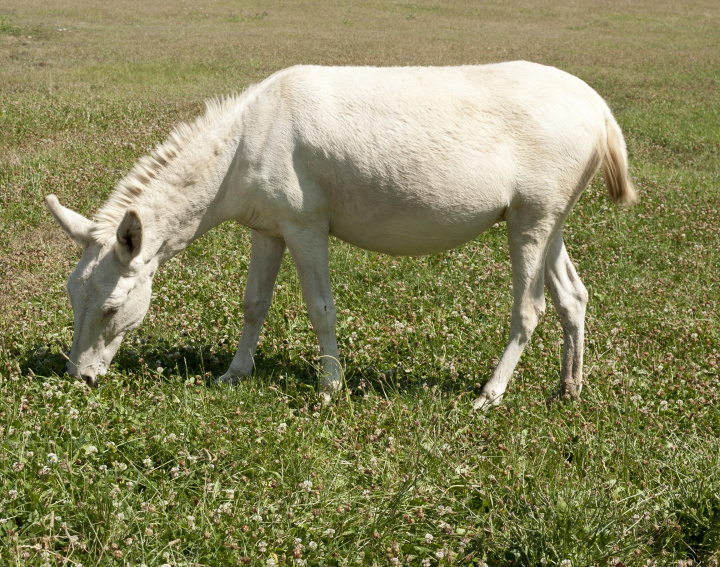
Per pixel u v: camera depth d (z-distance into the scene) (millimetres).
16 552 2766
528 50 22953
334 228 4516
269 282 4738
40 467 3266
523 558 3092
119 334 4215
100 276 4027
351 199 4301
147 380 4355
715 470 3527
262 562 2955
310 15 31062
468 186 4281
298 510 3279
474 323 5625
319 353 4734
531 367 5012
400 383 4746
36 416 3697
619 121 13539
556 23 32031
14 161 8641
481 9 35344
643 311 5832
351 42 23016
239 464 3547
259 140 4215
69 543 2914
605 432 4152
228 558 2936
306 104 4195
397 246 4578
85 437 3545
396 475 3596
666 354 5109
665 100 15688
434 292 6184
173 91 13992
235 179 4309
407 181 4230
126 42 21438
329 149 4176
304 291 4523
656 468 3752
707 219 7926
